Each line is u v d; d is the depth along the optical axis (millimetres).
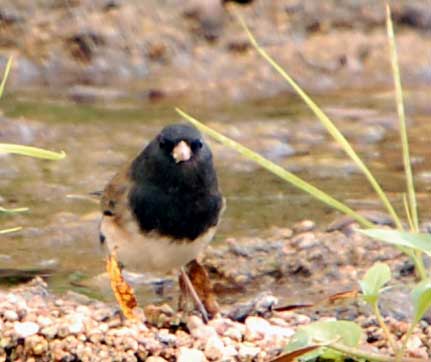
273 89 18469
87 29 18891
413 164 14938
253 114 17234
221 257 11297
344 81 18891
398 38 19578
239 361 8719
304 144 15836
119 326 9234
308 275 10961
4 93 17703
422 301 8062
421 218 12617
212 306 9828
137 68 18750
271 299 9844
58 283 10797
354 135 16234
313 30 19625
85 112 17062
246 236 12031
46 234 12219
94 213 12906
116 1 19281
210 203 9719
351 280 10734
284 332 9156
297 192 13812
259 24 19484
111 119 16750
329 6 19781
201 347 8891
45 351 8891
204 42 19172
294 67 19031
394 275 10609
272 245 11469
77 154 15188
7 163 14781
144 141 15789
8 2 18953
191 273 10047
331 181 14242
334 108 17516
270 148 15586
